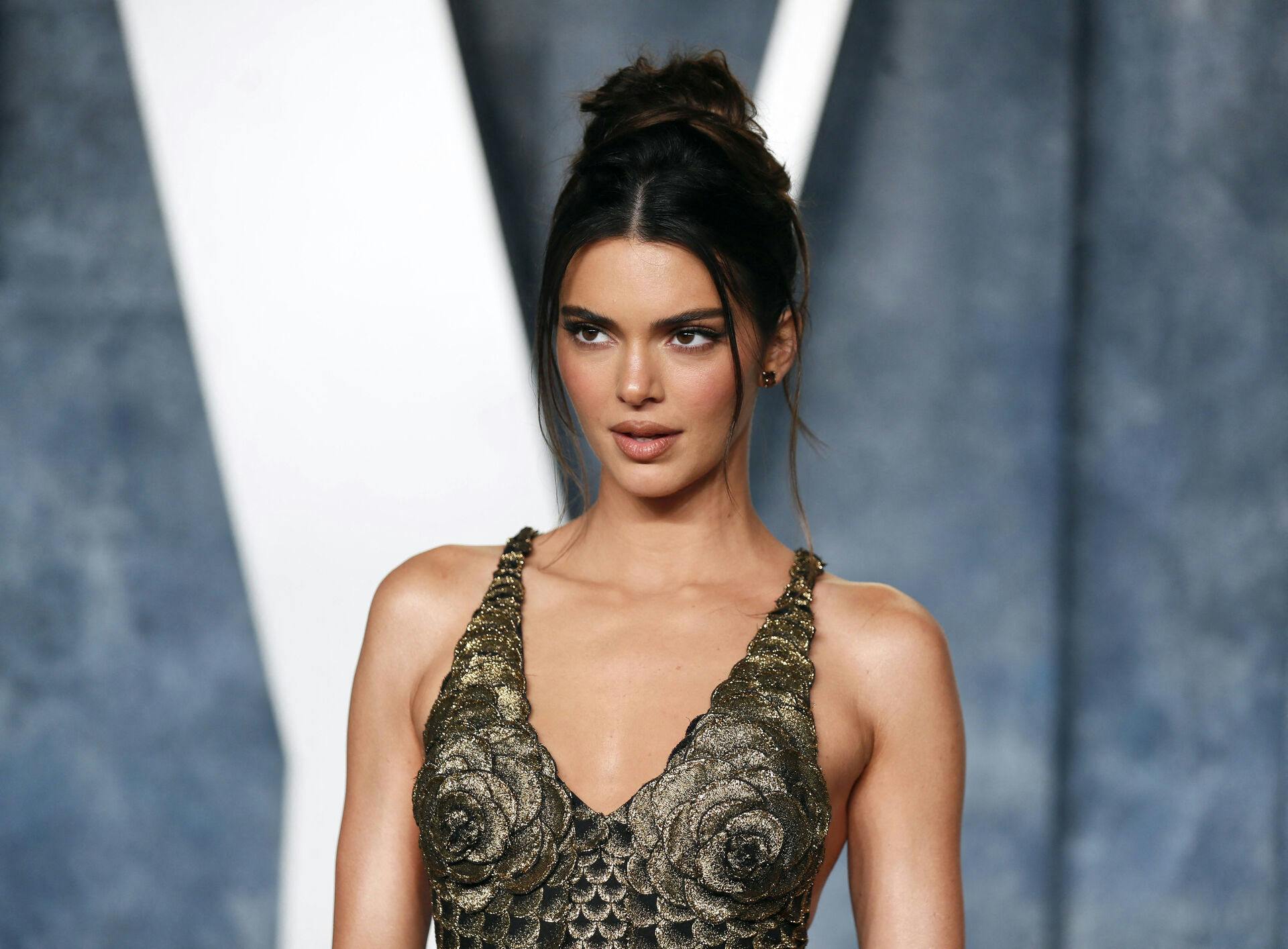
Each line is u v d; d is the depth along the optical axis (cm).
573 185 511
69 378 964
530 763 480
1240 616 921
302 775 950
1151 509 926
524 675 504
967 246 933
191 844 956
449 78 929
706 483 532
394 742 533
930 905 505
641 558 535
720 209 489
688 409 489
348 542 941
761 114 917
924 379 934
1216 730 922
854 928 948
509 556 549
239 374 948
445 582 545
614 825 472
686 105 522
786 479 934
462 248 930
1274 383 920
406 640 536
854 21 925
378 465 937
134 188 955
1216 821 920
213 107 944
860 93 928
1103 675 930
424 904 532
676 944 465
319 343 940
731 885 468
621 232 482
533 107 927
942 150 930
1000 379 934
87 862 962
